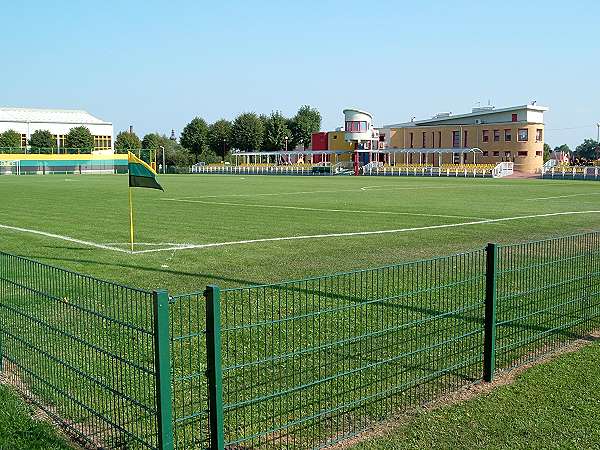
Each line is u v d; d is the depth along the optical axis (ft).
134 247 53.06
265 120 393.09
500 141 288.51
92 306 28.35
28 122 382.01
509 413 18.97
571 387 21.06
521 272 35.60
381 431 17.76
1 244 54.75
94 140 403.13
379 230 65.21
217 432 15.11
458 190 142.72
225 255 48.70
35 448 16.25
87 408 17.44
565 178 223.30
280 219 76.48
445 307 29.94
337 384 20.81
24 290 26.05
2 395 19.92
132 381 20.27
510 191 138.62
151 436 16.90
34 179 219.41
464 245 54.70
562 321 28.48
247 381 20.77
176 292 35.12
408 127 326.65
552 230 65.87
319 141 354.95
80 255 48.75
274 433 17.42
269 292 32.73
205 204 100.48
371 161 310.04
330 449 16.67
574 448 16.80
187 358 22.58
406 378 21.54
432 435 17.52
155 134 400.26
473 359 22.09
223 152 387.55
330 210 89.10
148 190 142.51
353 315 28.45
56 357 20.51
